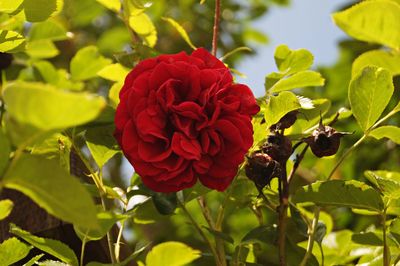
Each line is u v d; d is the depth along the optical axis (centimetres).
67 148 97
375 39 114
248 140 92
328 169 134
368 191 98
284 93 95
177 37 159
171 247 107
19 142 77
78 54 127
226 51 163
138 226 144
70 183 78
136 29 111
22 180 78
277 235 101
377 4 112
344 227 132
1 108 101
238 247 101
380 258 106
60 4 96
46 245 95
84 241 95
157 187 92
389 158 138
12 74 129
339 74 144
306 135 101
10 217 104
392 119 136
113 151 100
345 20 113
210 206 139
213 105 92
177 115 91
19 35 97
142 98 92
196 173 92
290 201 100
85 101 74
